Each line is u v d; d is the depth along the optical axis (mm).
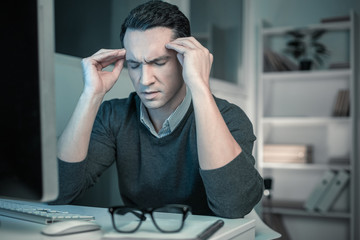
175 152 1224
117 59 1173
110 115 1316
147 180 1271
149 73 1069
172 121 1196
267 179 2891
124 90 1720
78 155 1104
